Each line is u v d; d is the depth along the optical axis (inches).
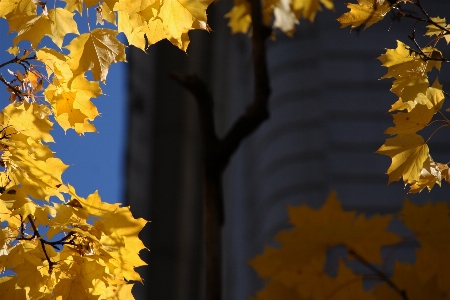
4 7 154.6
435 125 358.6
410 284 120.2
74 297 155.7
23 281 155.7
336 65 409.1
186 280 660.7
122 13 154.1
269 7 176.4
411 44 392.5
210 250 141.9
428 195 345.7
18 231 157.0
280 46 437.1
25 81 157.3
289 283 118.2
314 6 177.2
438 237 116.0
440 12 395.5
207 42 712.4
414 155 153.9
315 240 113.7
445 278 120.0
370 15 155.9
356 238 113.5
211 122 146.3
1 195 153.4
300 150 385.1
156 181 709.9
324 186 363.9
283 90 415.2
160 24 152.1
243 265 420.2
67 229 154.2
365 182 361.7
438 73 379.6
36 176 154.6
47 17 154.8
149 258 668.1
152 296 652.7
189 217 695.1
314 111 396.8
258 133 438.9
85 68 154.6
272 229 377.4
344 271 119.0
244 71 525.0
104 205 154.1
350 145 377.7
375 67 406.6
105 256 155.3
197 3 150.3
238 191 473.7
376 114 388.8
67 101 157.3
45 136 155.5
